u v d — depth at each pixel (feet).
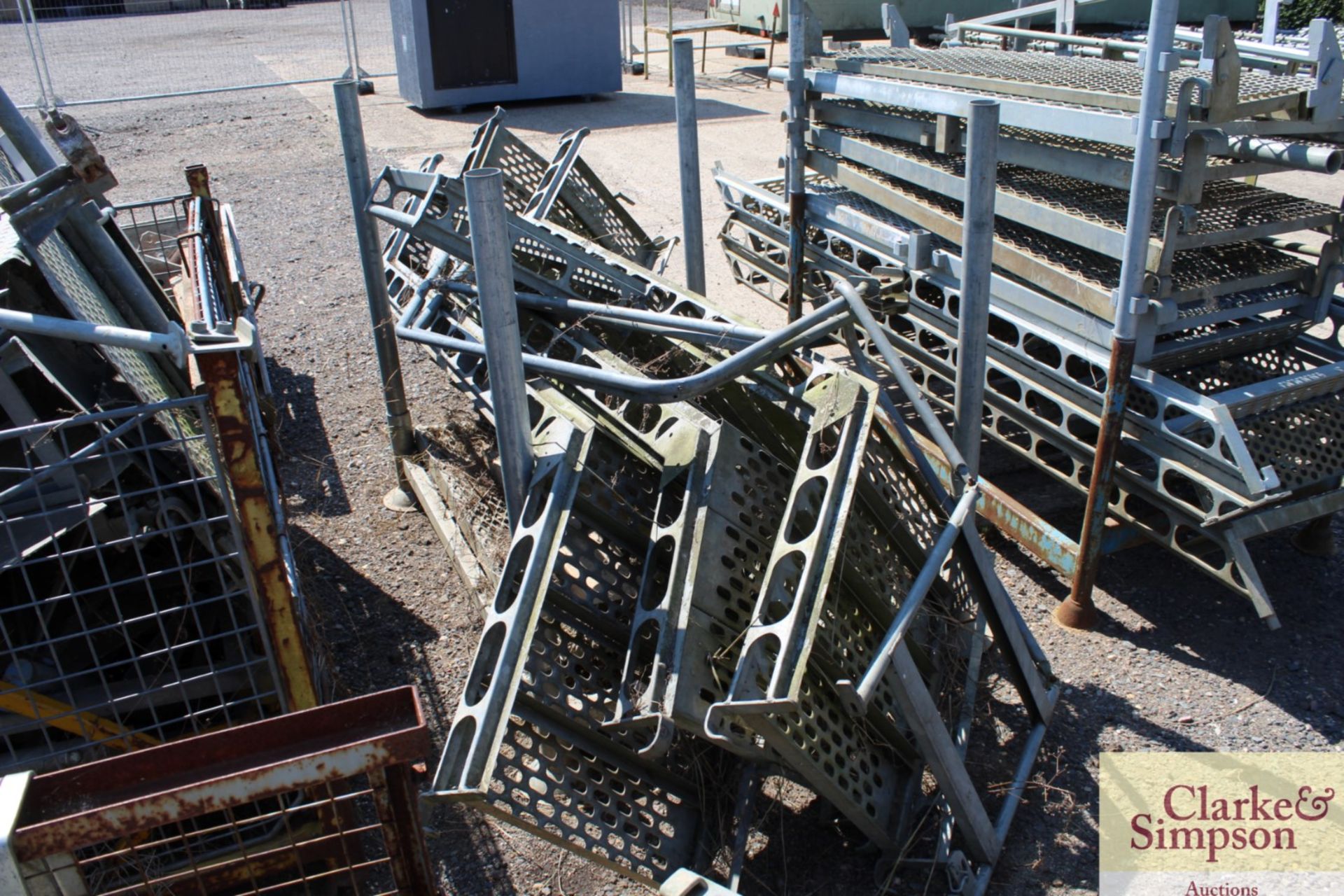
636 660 8.87
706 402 11.28
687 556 8.86
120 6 80.59
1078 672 11.68
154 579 10.21
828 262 16.83
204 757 6.39
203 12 81.51
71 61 55.98
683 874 7.70
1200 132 10.25
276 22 73.26
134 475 9.73
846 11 49.55
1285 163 10.35
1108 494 11.65
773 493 9.88
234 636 10.18
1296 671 11.64
